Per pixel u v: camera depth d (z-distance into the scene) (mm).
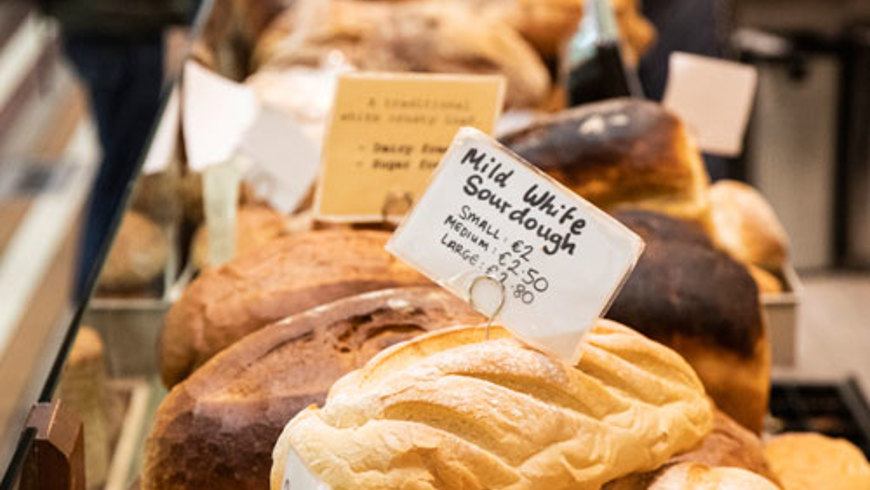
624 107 1130
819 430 1286
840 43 2498
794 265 2637
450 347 775
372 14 1693
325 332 906
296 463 722
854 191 2584
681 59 1535
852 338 2066
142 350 1104
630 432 742
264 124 1250
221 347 985
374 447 703
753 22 2514
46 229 2996
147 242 1164
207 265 1194
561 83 1711
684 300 1002
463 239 774
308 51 1623
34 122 3451
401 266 1015
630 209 1095
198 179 1271
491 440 713
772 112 2514
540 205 762
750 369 1026
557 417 724
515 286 761
